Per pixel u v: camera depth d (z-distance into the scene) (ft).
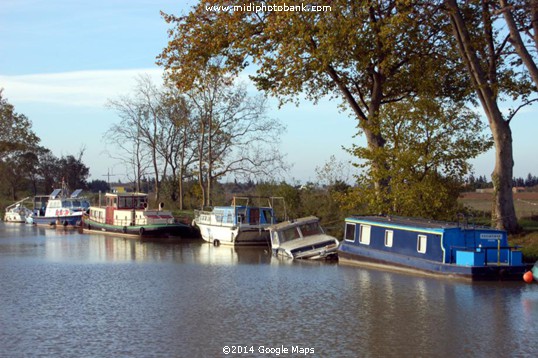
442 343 63.72
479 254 90.99
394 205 116.47
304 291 90.27
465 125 114.73
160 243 168.35
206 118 198.70
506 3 103.76
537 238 108.27
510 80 120.16
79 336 68.13
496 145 114.32
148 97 281.95
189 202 234.38
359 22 112.47
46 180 357.00
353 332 68.08
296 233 131.95
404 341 64.54
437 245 96.73
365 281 96.07
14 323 73.97
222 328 70.79
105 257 137.28
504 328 68.39
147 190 290.35
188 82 128.77
